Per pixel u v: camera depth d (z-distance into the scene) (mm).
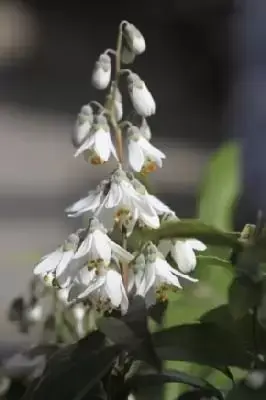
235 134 1630
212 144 2141
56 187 1925
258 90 1392
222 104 2270
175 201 1372
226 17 2352
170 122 2297
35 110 2447
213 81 2436
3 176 2006
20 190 1919
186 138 2170
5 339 836
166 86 2506
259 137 1251
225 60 2281
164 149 2072
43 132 2316
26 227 1725
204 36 2533
